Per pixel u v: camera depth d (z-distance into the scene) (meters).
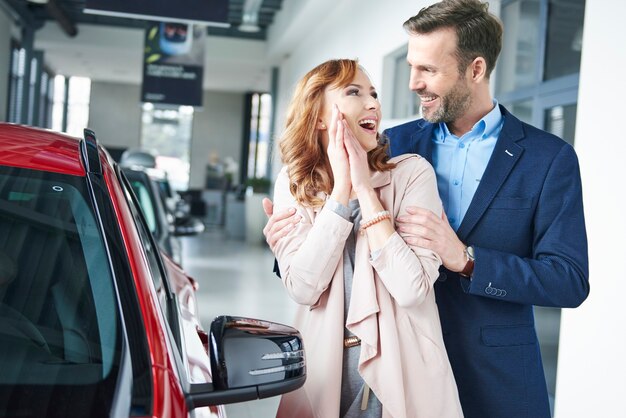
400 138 1.83
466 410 1.65
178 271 2.66
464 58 1.59
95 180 1.32
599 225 3.18
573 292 1.56
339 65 1.53
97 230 1.22
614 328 3.02
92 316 1.11
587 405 3.20
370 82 1.55
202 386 1.14
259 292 8.16
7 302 1.11
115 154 18.45
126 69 19.33
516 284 1.52
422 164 1.56
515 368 1.65
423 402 1.45
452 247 1.49
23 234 1.20
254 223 14.65
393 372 1.43
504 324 1.65
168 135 22.70
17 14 13.78
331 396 1.46
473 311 1.65
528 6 4.78
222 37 15.92
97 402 1.00
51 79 20.52
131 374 1.04
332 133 1.48
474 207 1.65
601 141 3.20
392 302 1.47
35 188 1.26
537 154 1.65
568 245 1.59
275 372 1.16
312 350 1.49
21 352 1.05
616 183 3.07
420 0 6.45
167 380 1.05
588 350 3.21
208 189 22.20
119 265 1.18
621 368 2.95
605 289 3.10
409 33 1.63
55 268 1.16
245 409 4.02
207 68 17.86
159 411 1.00
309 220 1.56
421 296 1.42
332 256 1.45
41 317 1.10
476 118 1.70
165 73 12.53
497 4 5.15
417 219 1.46
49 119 20.59
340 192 1.46
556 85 4.33
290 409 1.50
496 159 1.66
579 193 1.64
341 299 1.48
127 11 7.49
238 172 22.88
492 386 1.64
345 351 1.51
